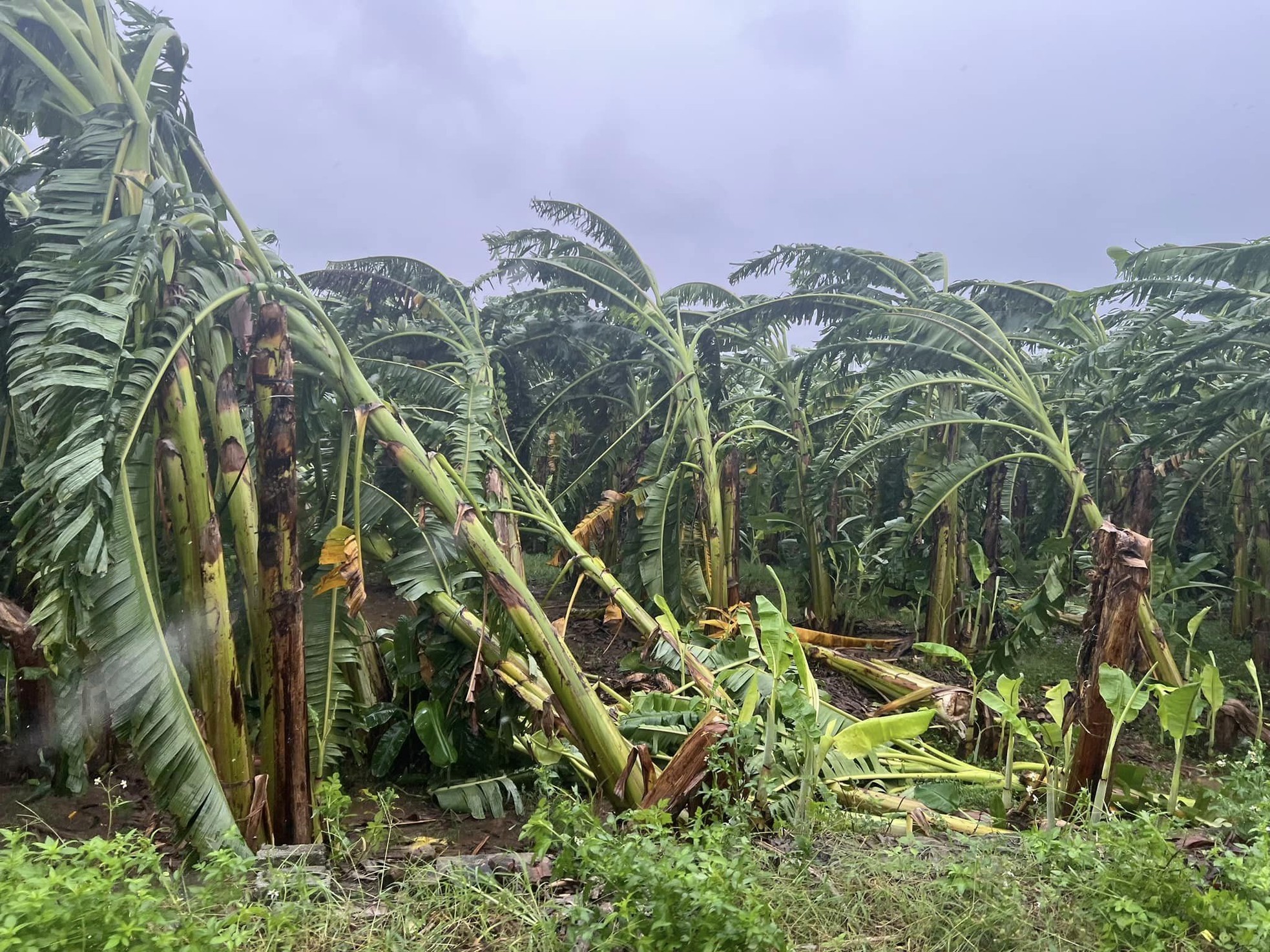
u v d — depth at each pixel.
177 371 3.32
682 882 2.23
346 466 4.17
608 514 7.45
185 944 1.95
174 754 2.92
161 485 3.42
